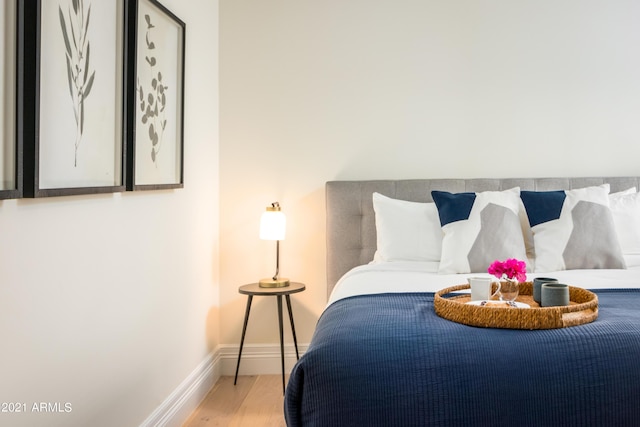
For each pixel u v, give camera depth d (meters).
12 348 1.61
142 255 2.53
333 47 3.77
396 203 3.46
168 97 2.81
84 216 2.01
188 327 3.15
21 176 1.62
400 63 3.76
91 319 2.06
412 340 1.78
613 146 3.73
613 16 3.72
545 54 3.74
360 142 3.78
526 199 3.27
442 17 3.75
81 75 1.96
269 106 3.78
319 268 3.79
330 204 3.68
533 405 1.67
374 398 1.69
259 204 3.79
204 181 3.47
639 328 1.83
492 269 2.21
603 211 3.17
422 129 3.76
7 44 1.58
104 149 2.15
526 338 1.78
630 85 3.73
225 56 3.77
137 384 2.47
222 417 3.05
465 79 3.75
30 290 1.69
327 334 1.91
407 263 3.22
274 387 3.54
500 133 3.75
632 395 1.69
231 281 3.79
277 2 3.77
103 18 2.12
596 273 2.93
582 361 1.71
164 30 2.74
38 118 1.66
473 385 1.68
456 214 3.17
